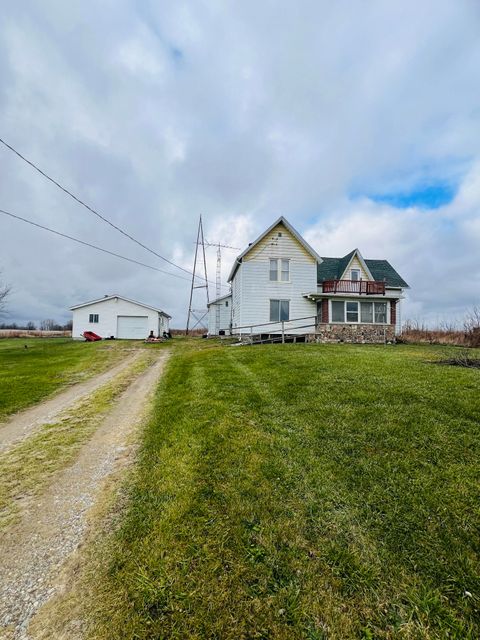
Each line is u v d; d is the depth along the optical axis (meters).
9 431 5.07
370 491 2.83
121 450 4.16
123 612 1.81
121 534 2.46
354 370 7.01
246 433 4.10
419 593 1.87
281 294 18.73
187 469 3.31
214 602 1.84
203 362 10.01
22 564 2.23
